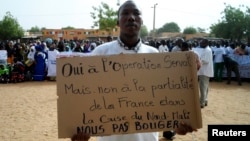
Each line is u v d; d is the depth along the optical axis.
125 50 3.01
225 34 56.16
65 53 15.74
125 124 2.82
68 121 2.76
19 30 72.00
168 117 2.86
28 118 8.34
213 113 9.01
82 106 2.78
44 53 16.02
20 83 15.02
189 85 2.90
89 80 2.80
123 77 2.84
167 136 6.59
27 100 10.81
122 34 3.00
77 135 2.74
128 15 2.92
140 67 2.87
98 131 2.79
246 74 16.42
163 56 2.89
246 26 53.88
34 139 6.61
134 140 2.88
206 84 9.73
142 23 3.03
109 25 45.38
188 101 2.89
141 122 2.83
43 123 7.84
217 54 16.11
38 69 15.74
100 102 2.80
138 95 2.84
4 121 8.04
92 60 2.82
